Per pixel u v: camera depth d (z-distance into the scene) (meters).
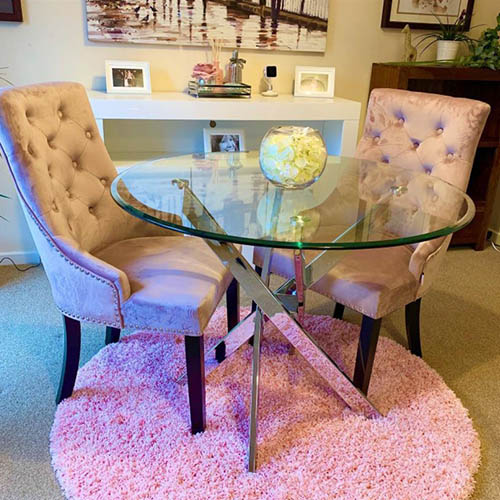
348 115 2.66
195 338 1.50
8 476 1.44
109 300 1.52
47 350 2.02
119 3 2.50
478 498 1.42
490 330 2.31
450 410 1.73
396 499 1.38
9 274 2.65
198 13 2.61
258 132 2.98
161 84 2.72
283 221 1.44
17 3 2.37
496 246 3.30
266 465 1.48
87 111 1.79
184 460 1.48
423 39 3.06
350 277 1.67
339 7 2.83
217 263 1.72
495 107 2.99
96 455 1.49
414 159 1.99
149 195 1.60
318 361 1.67
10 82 2.50
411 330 2.00
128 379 1.83
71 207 1.65
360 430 1.62
